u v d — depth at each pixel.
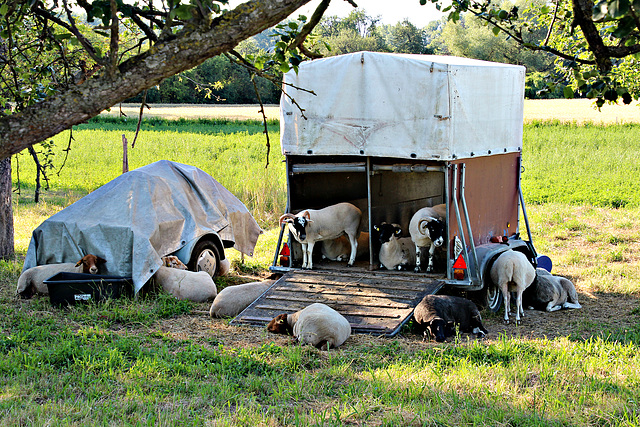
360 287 9.12
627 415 5.07
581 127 43.69
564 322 8.91
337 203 11.14
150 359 6.66
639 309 9.34
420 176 10.84
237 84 73.56
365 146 9.23
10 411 5.15
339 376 6.31
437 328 7.68
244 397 5.70
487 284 9.42
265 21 4.04
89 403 5.42
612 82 5.02
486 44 74.62
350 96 9.29
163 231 10.45
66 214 10.41
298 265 10.61
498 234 10.48
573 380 6.08
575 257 13.20
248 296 9.02
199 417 5.08
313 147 9.70
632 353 7.01
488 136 9.67
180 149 33.62
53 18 5.11
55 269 9.84
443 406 5.38
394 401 5.53
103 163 29.06
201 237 11.15
